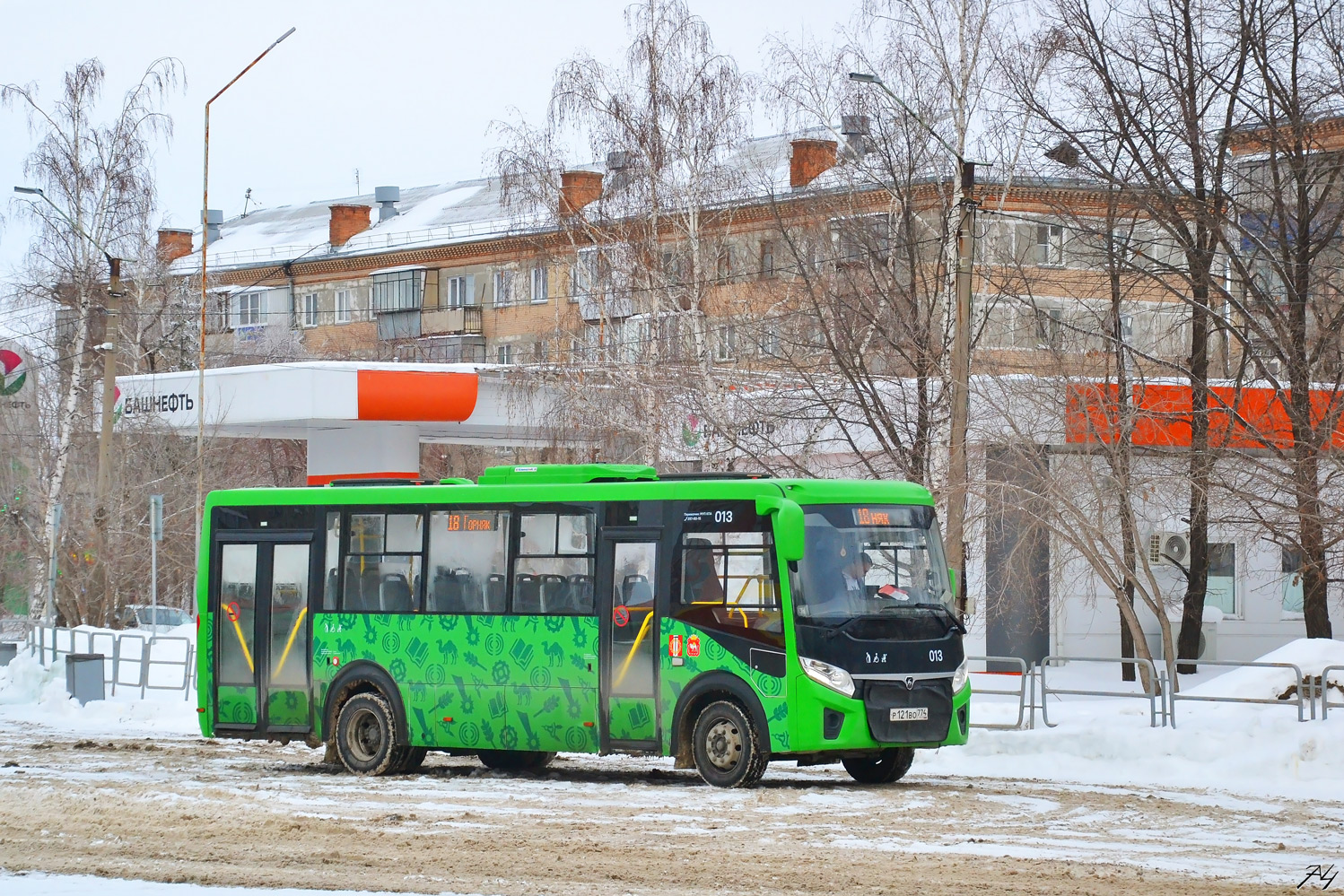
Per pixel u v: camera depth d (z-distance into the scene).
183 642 39.31
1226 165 31.95
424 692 21.19
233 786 19.56
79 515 50.69
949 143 34.94
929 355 33.19
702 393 37.06
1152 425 32.38
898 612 19.06
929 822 15.90
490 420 47.31
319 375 45.81
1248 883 12.30
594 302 41.94
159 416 49.84
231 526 23.31
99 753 24.70
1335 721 21.06
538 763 22.61
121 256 54.38
